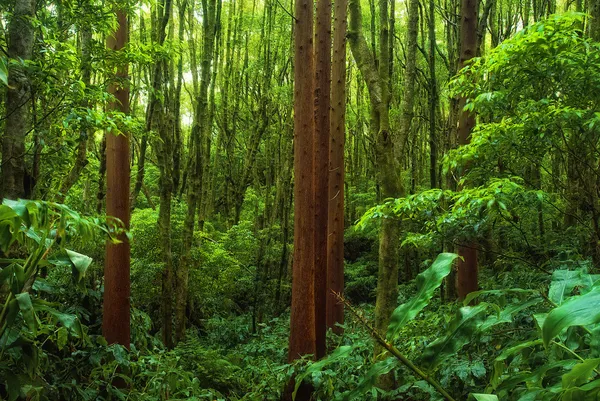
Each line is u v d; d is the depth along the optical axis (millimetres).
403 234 7426
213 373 4699
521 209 3238
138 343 4488
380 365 1216
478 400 970
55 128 3162
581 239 3654
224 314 8297
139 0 3604
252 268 8703
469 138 4039
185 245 5863
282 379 3609
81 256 1404
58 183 4184
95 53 3396
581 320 673
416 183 11664
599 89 2578
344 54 6199
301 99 4234
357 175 14031
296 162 4270
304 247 4223
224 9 12680
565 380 869
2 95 2523
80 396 2746
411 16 3922
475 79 3264
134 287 6445
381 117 3094
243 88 14562
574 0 7555
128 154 4355
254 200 11391
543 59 2637
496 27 9711
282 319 7516
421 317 3562
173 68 8180
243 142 15070
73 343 3129
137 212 7371
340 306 5965
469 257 3982
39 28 2682
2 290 1739
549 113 2680
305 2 4238
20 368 1614
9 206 1209
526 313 2068
